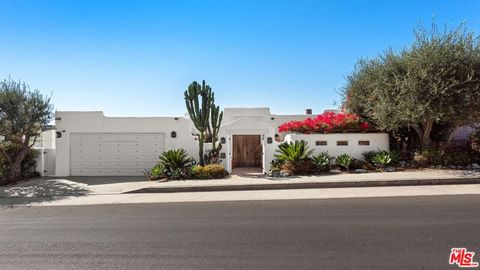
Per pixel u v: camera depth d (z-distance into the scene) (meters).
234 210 9.95
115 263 5.71
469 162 17.53
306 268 5.29
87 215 9.81
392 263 5.41
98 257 6.03
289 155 17.55
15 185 16.50
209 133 20.62
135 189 14.58
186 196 13.13
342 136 18.92
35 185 16.36
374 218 8.39
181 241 6.86
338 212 9.22
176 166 17.62
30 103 16.88
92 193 14.44
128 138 20.12
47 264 5.74
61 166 19.75
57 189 15.33
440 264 5.35
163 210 10.28
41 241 7.09
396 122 17.23
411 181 14.34
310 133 19.45
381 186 14.11
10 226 8.58
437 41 16.53
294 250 6.13
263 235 7.13
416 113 15.75
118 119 20.08
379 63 19.09
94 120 19.98
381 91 17.42
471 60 15.93
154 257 5.96
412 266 5.28
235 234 7.27
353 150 18.91
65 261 5.86
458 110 15.75
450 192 12.26
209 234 7.32
